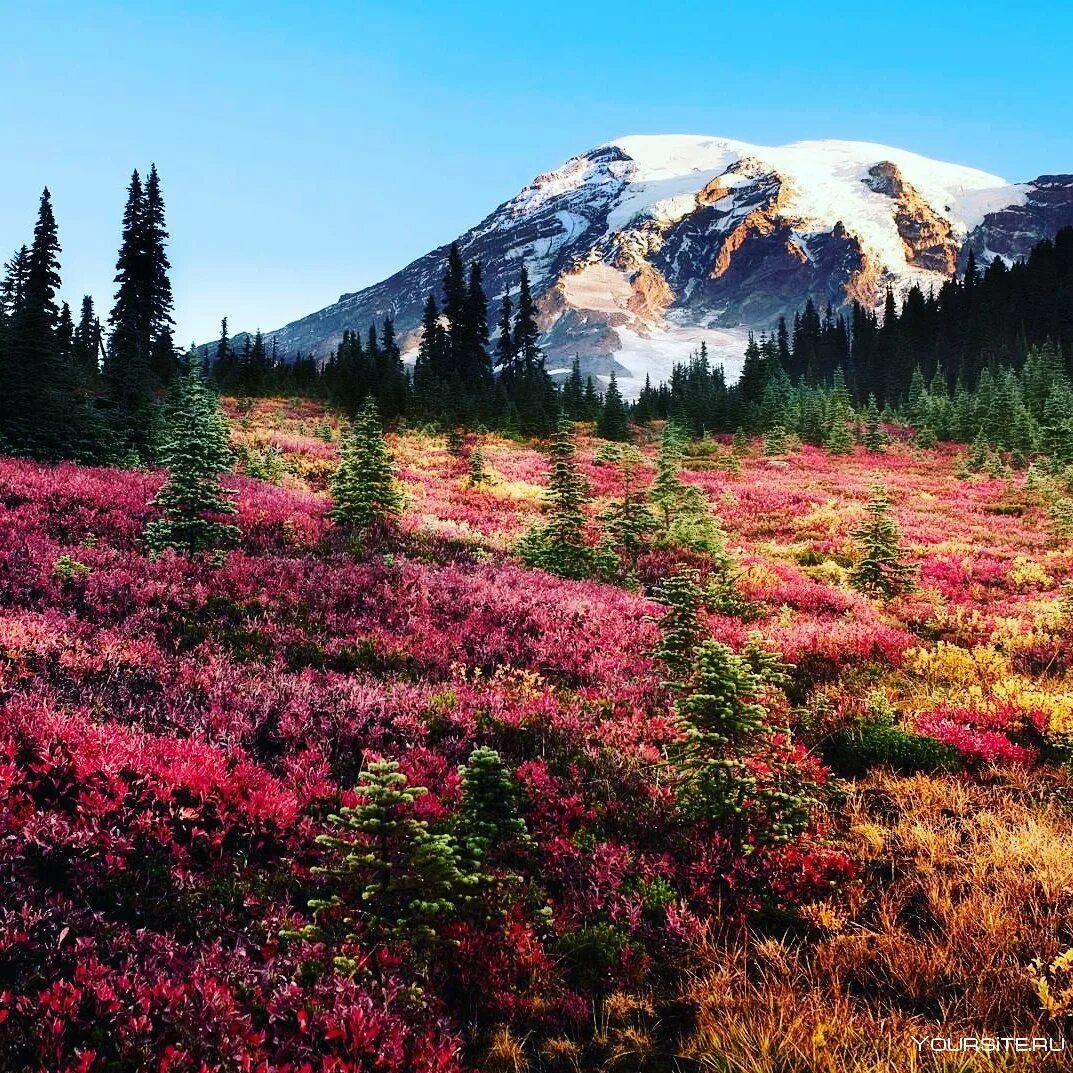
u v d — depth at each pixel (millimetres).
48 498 15766
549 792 7430
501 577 15609
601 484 35781
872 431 57531
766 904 6008
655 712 9828
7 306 31203
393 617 12367
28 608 10242
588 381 76812
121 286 46812
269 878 5703
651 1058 4562
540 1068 4473
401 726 8594
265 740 8094
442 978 5023
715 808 6832
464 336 78688
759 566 19109
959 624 14430
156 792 6117
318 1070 4117
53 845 5316
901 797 7566
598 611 13789
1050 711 9297
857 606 16031
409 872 5285
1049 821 6984
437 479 31875
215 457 14312
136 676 8789
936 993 4965
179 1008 4105
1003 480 40719
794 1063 4355
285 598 12352
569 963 5387
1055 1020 4602
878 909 5801
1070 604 14906
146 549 13844
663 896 6016
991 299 127750
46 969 4277
